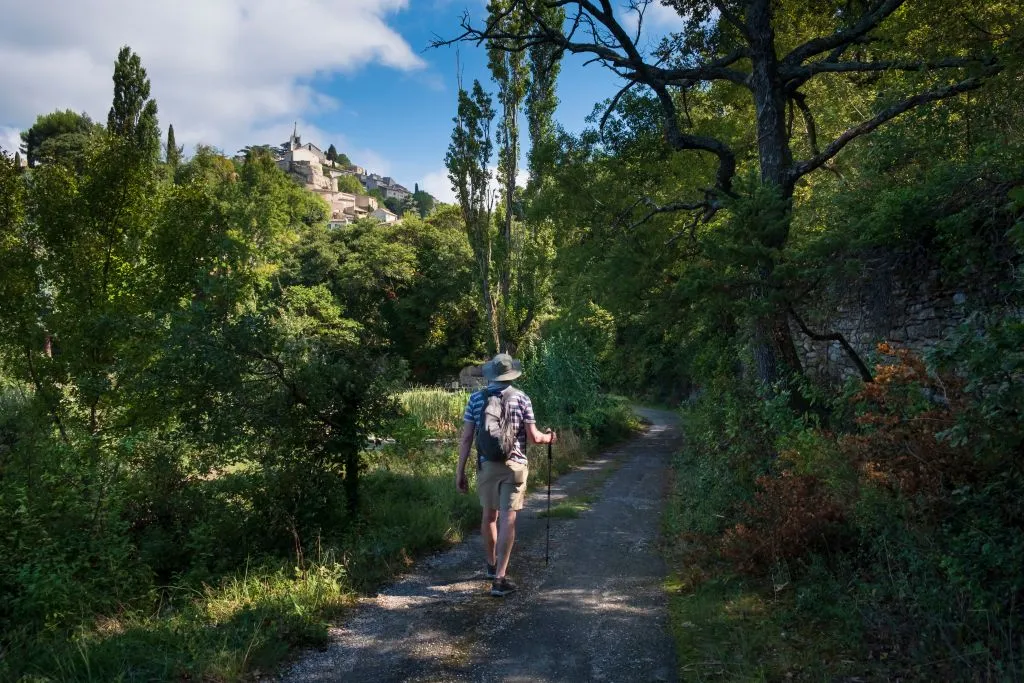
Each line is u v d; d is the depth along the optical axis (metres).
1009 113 7.46
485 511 4.89
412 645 3.79
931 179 6.82
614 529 6.80
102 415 6.91
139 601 4.50
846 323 10.10
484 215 18.44
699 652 3.58
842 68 9.34
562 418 16.67
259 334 5.51
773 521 4.86
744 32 9.85
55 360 6.87
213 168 63.81
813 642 3.53
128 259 7.49
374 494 7.46
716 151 10.95
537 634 3.94
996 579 3.31
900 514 3.86
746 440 6.88
